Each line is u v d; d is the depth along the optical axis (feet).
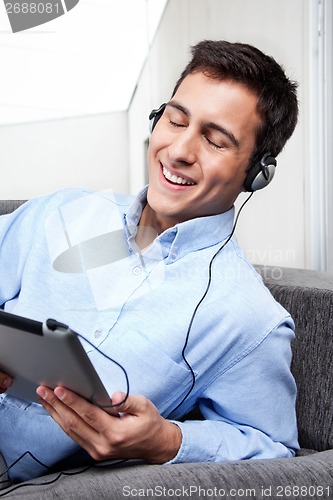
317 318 3.59
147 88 17.52
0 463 2.97
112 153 23.06
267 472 2.48
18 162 21.93
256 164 3.25
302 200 7.55
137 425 2.57
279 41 8.06
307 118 7.33
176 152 3.09
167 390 3.06
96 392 2.36
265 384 3.16
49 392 2.55
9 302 3.50
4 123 21.40
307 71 7.31
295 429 3.31
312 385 3.58
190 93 3.12
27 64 18.29
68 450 3.01
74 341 2.07
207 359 3.09
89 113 22.29
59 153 22.25
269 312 3.20
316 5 7.16
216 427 3.04
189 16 12.03
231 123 3.06
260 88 3.10
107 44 17.16
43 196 3.72
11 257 3.54
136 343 3.05
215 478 2.40
